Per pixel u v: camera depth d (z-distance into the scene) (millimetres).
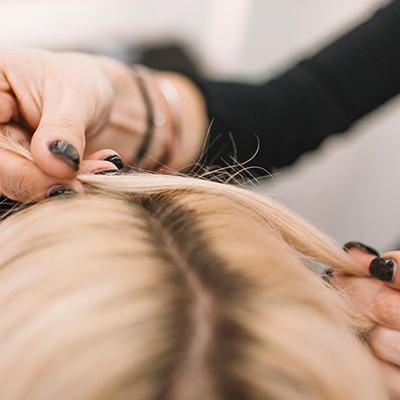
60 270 285
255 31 1261
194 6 1213
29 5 1123
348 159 1277
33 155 363
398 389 439
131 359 248
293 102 692
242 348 251
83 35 1146
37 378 254
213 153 651
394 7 704
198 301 272
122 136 565
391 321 433
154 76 620
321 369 260
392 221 1251
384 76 701
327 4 1201
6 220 360
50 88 451
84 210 329
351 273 460
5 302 288
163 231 328
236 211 362
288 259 323
